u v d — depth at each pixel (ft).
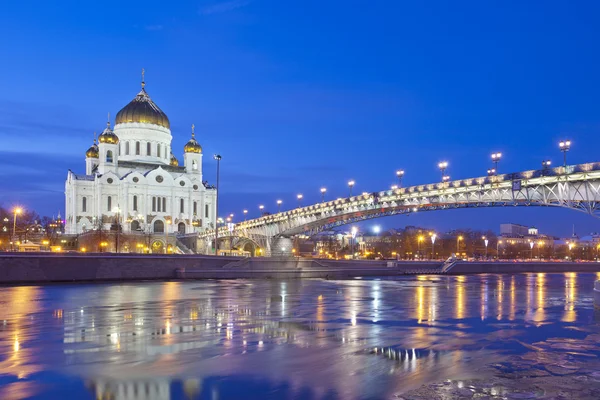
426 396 52.65
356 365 65.51
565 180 195.52
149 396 52.39
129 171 628.28
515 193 222.28
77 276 248.11
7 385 55.98
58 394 52.90
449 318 111.75
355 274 335.88
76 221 596.29
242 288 208.74
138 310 125.29
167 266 276.62
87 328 95.40
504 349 76.18
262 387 55.57
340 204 345.10
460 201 257.75
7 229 537.24
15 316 113.50
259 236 479.82
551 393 54.29
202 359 68.49
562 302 152.97
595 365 66.44
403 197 290.35
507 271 432.66
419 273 375.66
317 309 128.57
